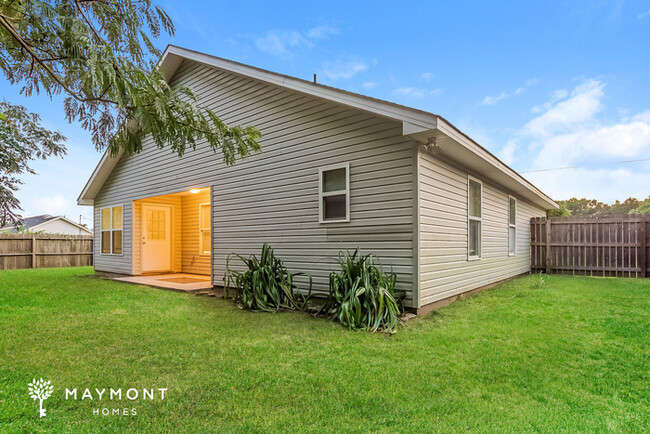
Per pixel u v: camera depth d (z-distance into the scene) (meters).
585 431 1.98
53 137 7.59
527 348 3.42
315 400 2.32
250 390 2.45
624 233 9.80
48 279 8.77
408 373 2.79
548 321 4.42
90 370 2.77
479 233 6.89
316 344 3.49
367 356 3.17
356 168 5.22
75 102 3.28
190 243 10.04
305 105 5.88
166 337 3.66
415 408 2.23
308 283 5.71
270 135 6.36
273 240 6.23
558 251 10.68
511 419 2.11
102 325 4.09
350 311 4.14
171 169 8.28
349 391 2.46
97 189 10.77
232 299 5.91
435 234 5.11
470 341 3.62
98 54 2.69
